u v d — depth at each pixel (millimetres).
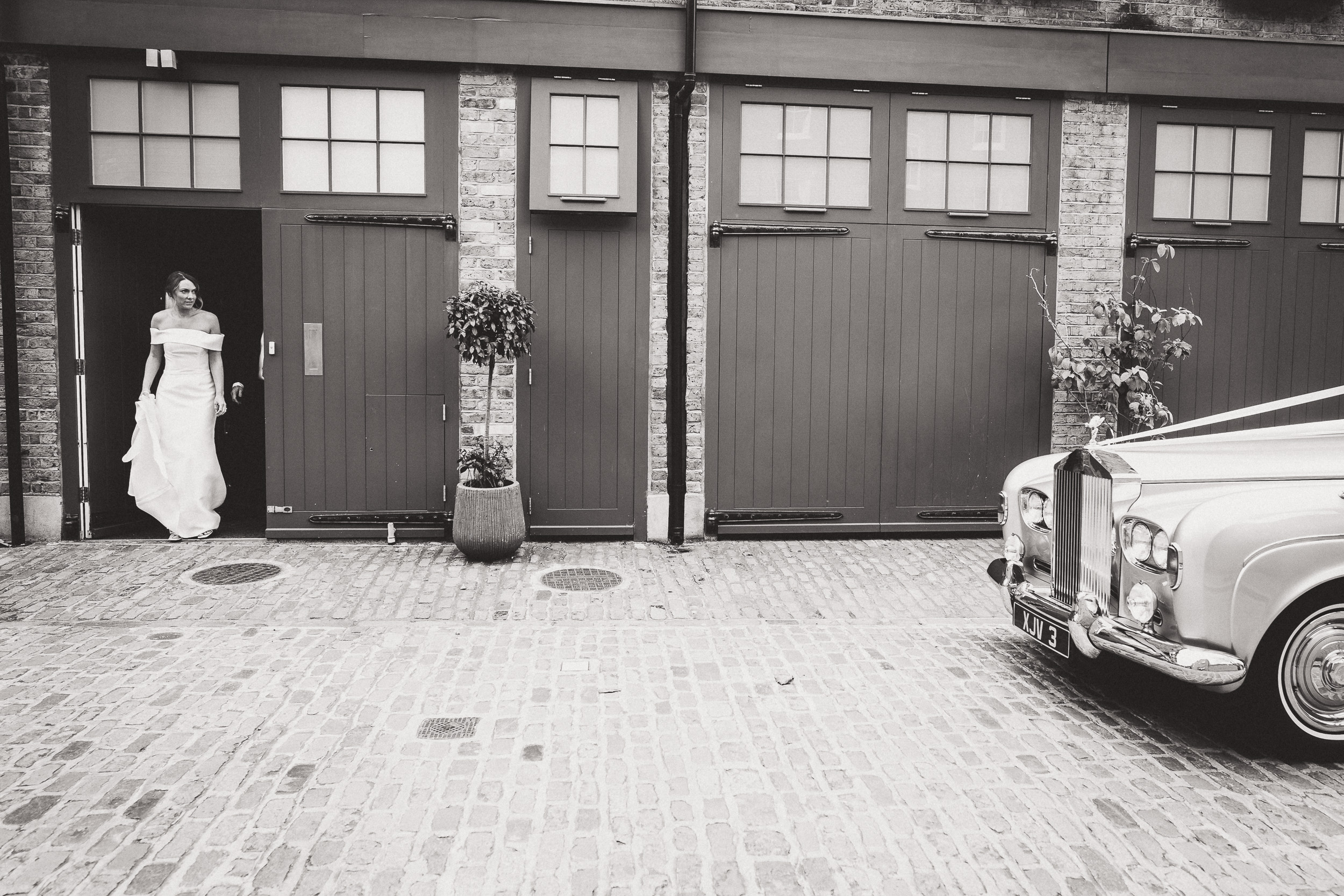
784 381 7035
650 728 3627
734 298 6941
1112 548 3564
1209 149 7336
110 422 6812
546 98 6617
